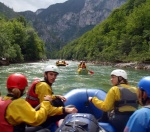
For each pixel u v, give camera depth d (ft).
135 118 6.98
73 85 48.55
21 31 207.92
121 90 13.47
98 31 331.36
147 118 6.80
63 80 56.75
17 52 172.14
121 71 14.29
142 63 125.08
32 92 13.66
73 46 437.17
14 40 186.09
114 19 287.07
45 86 13.55
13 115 9.38
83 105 17.98
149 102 7.41
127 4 303.48
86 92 18.35
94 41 295.07
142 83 7.54
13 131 9.49
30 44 214.48
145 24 191.42
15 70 84.99
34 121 9.83
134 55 153.69
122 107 13.41
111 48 215.10
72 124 11.41
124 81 14.21
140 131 6.79
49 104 11.76
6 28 197.88
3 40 138.92
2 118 9.37
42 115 10.46
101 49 260.01
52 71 14.02
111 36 258.98
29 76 63.72
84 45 337.11
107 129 13.64
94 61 219.82
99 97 17.95
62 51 511.40
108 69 105.70
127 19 253.44
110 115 14.25
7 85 10.02
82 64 73.92
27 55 210.59
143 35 178.91
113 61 171.22
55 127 13.89
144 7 216.13
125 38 178.60
